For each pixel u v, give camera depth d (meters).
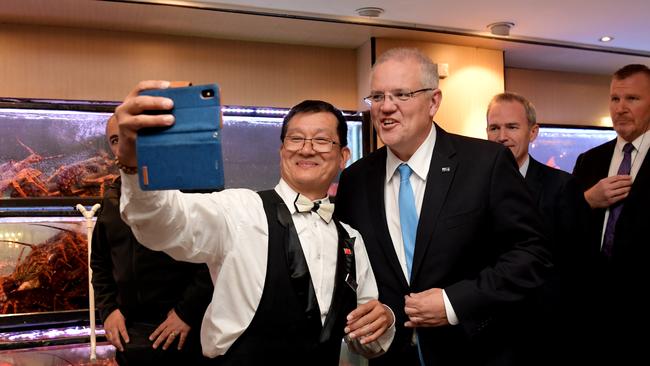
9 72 3.92
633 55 5.09
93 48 4.11
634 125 2.63
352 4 3.86
